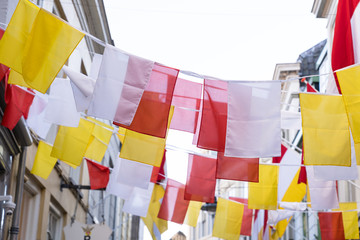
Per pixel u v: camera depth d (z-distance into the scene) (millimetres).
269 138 6805
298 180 10508
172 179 10367
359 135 6496
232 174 7688
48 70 5965
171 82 6758
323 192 9555
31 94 7730
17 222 9125
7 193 8789
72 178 15016
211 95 7141
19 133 8609
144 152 7789
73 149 8383
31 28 6145
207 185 9164
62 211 14562
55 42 6020
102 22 18250
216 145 7051
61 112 7797
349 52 8680
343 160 6996
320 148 6984
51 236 13531
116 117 6387
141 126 6652
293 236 28812
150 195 10125
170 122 7973
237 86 6875
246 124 6840
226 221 10969
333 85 8992
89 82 6820
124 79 6457
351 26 8688
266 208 9727
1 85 7289
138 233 40656
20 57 6059
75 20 15820
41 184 11656
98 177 9945
